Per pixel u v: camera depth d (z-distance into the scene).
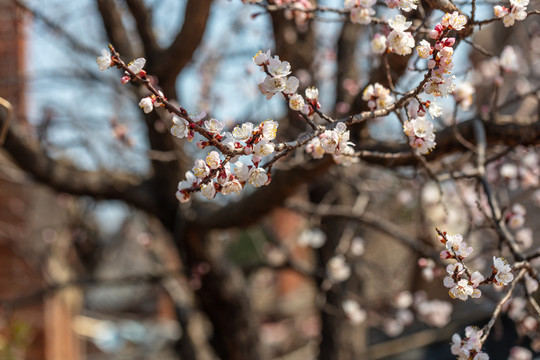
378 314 5.07
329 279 4.79
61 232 7.74
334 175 4.97
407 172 4.33
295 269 5.51
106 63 1.65
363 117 1.88
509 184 4.06
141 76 1.67
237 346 5.18
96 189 4.57
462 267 1.74
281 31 4.30
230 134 1.63
